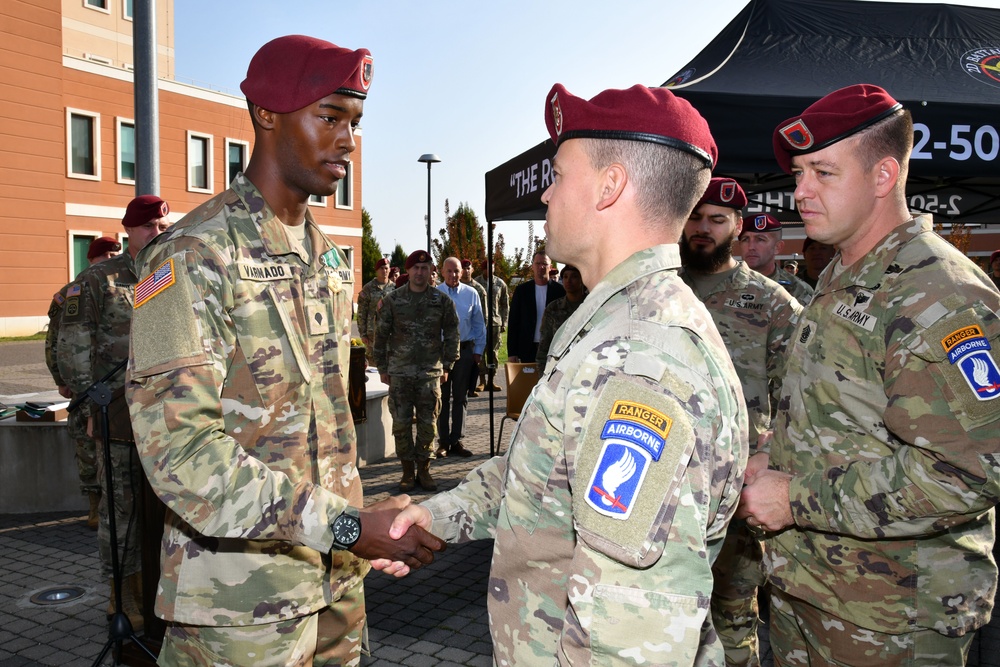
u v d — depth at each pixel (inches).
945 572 69.8
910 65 145.9
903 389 64.5
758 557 113.2
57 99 844.6
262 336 72.0
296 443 74.2
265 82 73.4
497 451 300.5
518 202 193.3
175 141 962.1
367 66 75.6
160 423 64.0
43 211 840.3
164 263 68.1
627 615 40.8
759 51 149.2
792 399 78.6
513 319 300.0
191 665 74.1
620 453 42.3
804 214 75.7
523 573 50.3
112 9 1116.5
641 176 50.0
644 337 45.4
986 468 59.6
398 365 241.3
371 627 147.1
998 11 167.3
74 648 137.6
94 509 207.9
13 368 560.4
